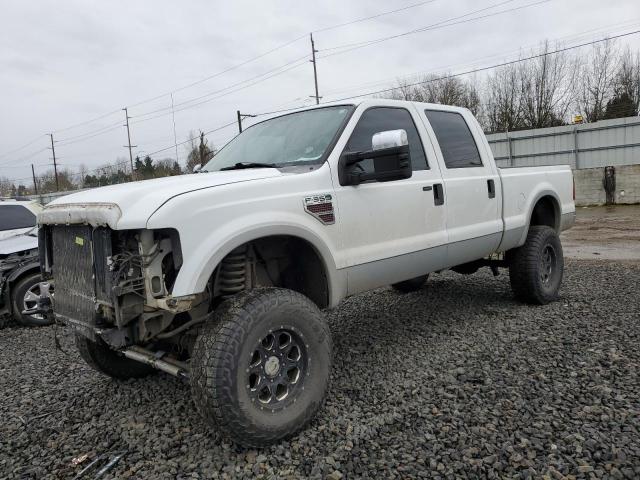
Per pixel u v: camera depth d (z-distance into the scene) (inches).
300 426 115.0
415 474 98.8
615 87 1561.3
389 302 240.7
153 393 148.1
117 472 106.6
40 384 164.1
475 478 96.8
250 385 109.7
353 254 136.9
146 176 2271.2
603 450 102.4
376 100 156.8
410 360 160.7
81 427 129.2
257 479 100.7
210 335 105.6
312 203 126.4
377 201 144.2
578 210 798.5
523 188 208.2
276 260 136.6
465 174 179.9
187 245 104.2
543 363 150.3
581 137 985.5
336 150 137.6
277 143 154.0
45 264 135.9
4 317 277.0
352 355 169.3
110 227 105.0
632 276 269.1
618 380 135.3
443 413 122.9
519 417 118.5
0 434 129.0
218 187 111.8
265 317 108.5
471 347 168.9
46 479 106.3
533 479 95.2
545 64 1589.6
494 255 221.6
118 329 112.9
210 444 114.7
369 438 113.1
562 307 210.7
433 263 164.2
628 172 824.9
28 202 341.7
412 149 163.8
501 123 1695.4
